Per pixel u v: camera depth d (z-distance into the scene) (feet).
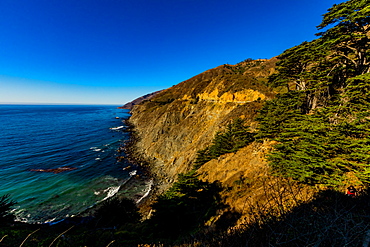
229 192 55.06
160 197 56.44
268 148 65.82
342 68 56.70
